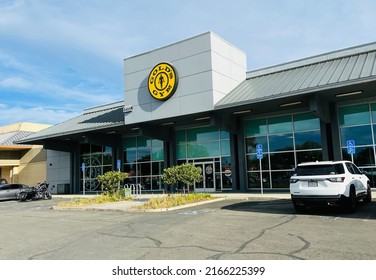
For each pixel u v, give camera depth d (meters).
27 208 19.59
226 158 25.98
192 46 23.03
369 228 8.84
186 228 9.87
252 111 23.45
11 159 42.44
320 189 11.55
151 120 24.53
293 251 6.78
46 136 31.88
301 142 22.78
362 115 20.66
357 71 17.92
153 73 24.42
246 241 7.80
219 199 19.05
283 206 14.41
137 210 15.05
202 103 22.14
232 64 24.27
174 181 18.66
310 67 22.33
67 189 35.75
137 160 31.02
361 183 13.54
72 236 9.48
